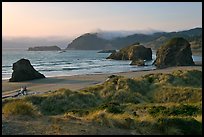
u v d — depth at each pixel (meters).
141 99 28.31
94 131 10.96
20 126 10.90
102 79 56.19
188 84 34.62
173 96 28.00
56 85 50.09
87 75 64.56
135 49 141.00
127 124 12.30
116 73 68.88
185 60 93.44
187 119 12.33
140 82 32.44
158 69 80.56
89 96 27.00
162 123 11.99
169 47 95.62
